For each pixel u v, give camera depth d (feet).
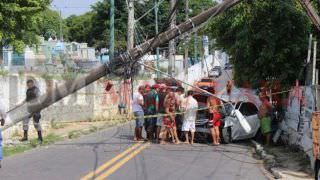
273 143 60.13
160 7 167.22
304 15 62.75
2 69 75.51
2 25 94.48
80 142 59.36
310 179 37.42
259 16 65.05
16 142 57.00
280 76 64.95
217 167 43.21
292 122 54.65
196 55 182.60
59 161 44.60
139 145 56.49
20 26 97.30
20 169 40.57
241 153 51.98
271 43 63.98
